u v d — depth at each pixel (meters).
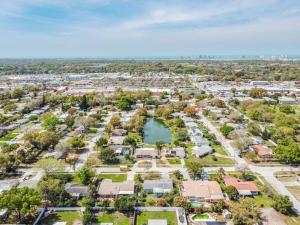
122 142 148.75
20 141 150.88
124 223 81.50
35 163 123.31
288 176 111.50
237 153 135.75
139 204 91.25
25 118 195.25
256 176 111.56
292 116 191.75
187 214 86.50
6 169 113.69
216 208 87.25
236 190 95.56
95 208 87.62
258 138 154.88
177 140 154.50
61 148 131.38
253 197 96.19
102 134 165.50
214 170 117.44
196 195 94.31
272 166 120.88
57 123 176.00
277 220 82.44
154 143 152.00
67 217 84.38
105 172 115.75
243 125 179.38
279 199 87.81
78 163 123.81
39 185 91.81
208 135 156.88
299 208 89.31
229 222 81.62
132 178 110.19
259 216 84.12
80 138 151.62
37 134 141.88
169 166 121.62
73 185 99.88
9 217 82.62
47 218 83.81
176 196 93.25
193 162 115.69
